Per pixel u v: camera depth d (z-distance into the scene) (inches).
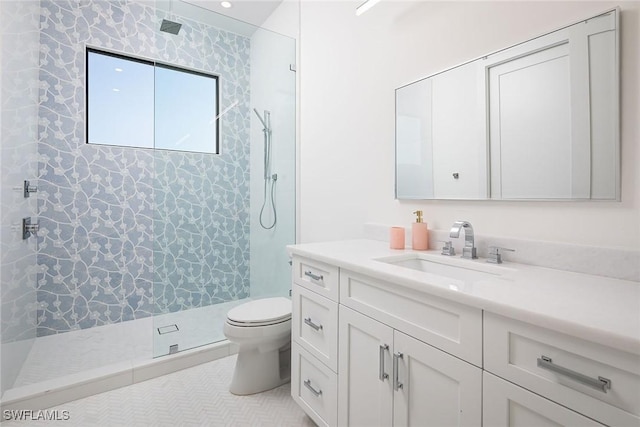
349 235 82.2
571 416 25.0
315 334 57.3
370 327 44.8
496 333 29.9
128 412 64.2
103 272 102.9
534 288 33.6
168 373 79.4
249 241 116.2
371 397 45.0
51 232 95.2
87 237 100.4
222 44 111.3
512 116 48.6
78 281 99.2
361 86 77.7
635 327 22.9
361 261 48.3
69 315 98.0
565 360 25.5
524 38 47.3
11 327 70.2
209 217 107.4
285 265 103.3
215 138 108.8
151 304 110.8
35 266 91.5
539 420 27.1
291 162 102.9
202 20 106.7
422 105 62.5
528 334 27.5
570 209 43.1
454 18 56.9
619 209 38.7
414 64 64.4
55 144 95.3
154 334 89.4
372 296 44.8
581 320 24.3
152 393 71.0
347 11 81.8
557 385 25.8
